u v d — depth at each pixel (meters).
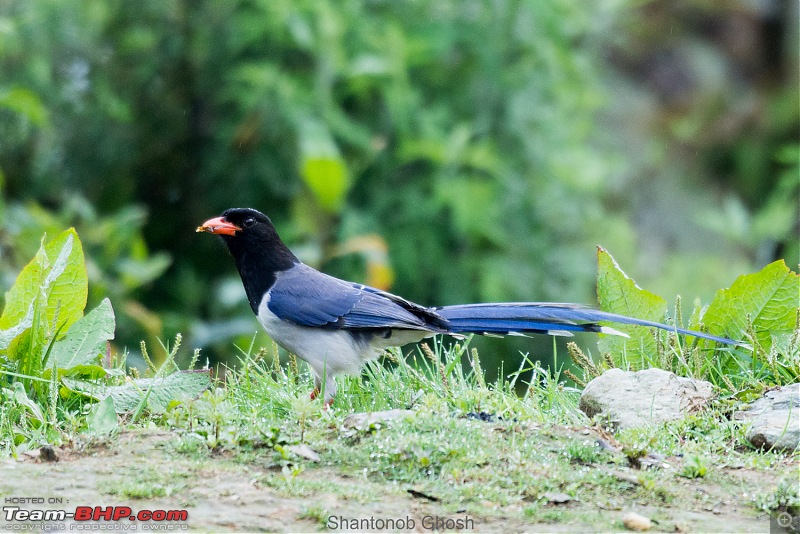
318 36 15.34
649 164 24.14
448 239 15.56
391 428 6.71
